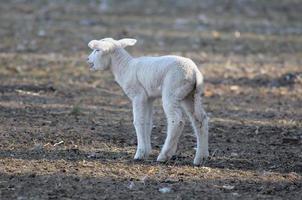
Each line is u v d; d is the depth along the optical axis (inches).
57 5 3932.1
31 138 1514.5
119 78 1376.7
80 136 1544.0
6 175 1269.7
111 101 1962.4
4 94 1977.1
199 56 2711.6
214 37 3125.0
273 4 4126.5
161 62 1314.0
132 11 3814.0
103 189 1207.6
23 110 1776.6
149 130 1380.4
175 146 1346.0
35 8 3794.3
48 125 1631.4
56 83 2181.3
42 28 3228.3
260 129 1675.7
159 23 3464.6
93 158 1389.0
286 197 1189.7
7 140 1493.6
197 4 4094.5
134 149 1465.3
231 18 3666.3
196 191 1205.7
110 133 1587.1
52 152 1424.7
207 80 2300.7
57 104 1882.4
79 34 3117.6
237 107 1941.4
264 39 3125.0
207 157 1355.8
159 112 1830.7
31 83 2161.7
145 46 2888.8
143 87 1349.7
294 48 2947.8
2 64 2459.4
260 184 1253.7
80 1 4116.6
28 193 1184.2
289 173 1318.9
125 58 1378.0
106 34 3132.4
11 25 3275.1
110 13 3727.9
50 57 2623.0
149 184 1237.1
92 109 1840.6
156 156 1412.4
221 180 1269.7
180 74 1285.7
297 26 3489.2
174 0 4217.5
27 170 1299.2
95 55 1385.3
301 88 2185.0
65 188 1209.4
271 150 1493.6
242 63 2603.3
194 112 1327.5
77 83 2196.1
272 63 2618.1
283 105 1980.8
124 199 1162.0
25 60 2549.2
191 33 3218.5
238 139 1581.0
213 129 1664.6
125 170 1309.1
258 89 2185.0
